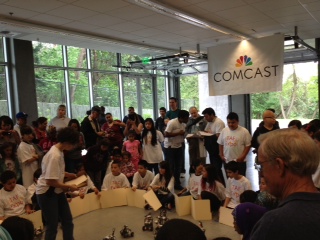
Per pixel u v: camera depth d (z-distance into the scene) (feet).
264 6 15.02
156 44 23.15
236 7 15.11
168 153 15.44
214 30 18.98
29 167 12.35
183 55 23.77
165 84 34.14
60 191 8.48
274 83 16.26
